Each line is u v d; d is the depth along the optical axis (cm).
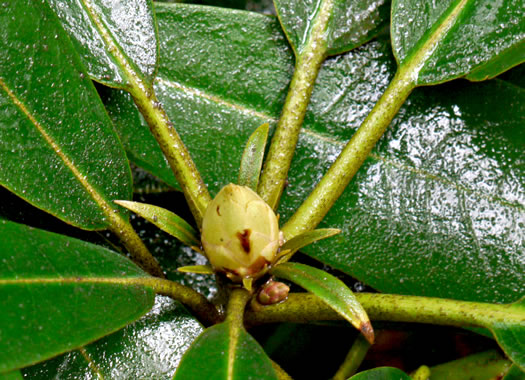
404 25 33
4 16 30
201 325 31
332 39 33
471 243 33
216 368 28
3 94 30
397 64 33
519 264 33
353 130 34
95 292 28
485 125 34
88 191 31
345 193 34
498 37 32
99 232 34
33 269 27
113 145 31
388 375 30
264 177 32
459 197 34
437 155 34
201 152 34
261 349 29
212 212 29
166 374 30
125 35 32
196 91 34
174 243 35
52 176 31
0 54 30
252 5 37
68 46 31
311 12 33
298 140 34
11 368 26
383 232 33
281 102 34
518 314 30
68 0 32
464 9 33
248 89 34
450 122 34
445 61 32
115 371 30
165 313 31
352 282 35
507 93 34
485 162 34
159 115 32
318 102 34
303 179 34
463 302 30
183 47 34
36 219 33
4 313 26
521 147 34
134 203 30
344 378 33
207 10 34
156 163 34
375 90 34
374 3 34
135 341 30
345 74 34
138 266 31
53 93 31
